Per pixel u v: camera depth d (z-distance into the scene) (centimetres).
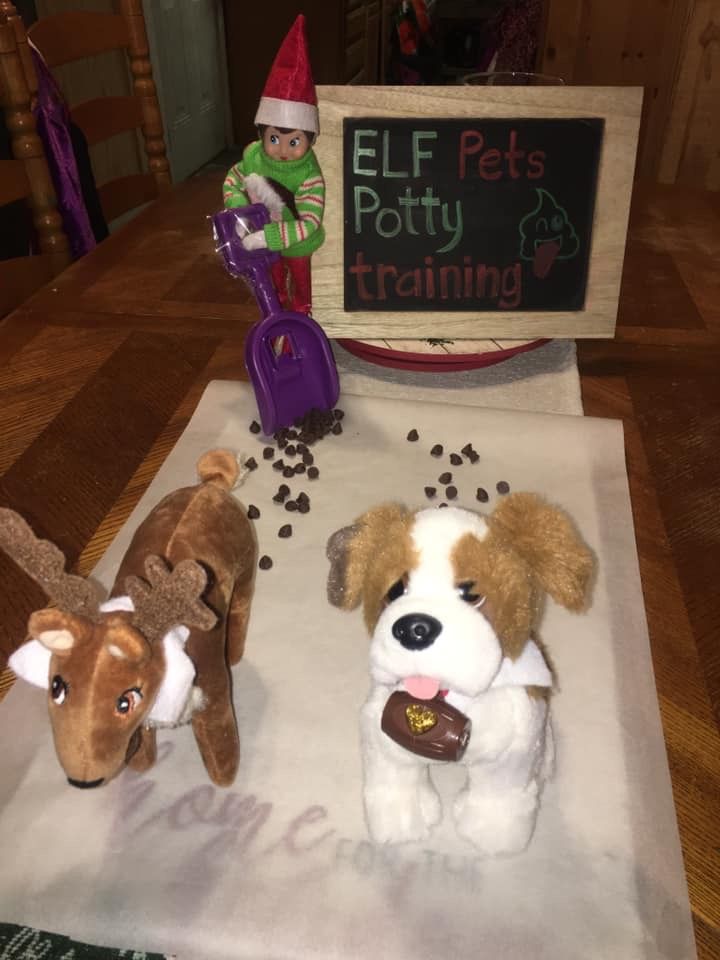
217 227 110
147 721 64
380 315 130
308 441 118
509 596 61
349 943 62
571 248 126
